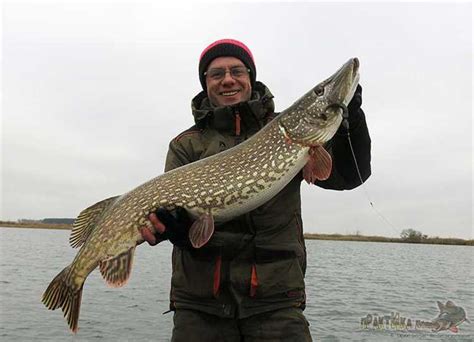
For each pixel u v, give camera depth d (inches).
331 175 41.8
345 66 40.0
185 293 37.8
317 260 340.8
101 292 142.6
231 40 45.4
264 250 36.7
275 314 36.1
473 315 118.3
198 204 38.2
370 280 203.3
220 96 44.7
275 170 39.1
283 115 40.6
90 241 38.9
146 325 99.4
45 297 39.2
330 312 122.3
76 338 88.1
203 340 36.6
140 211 38.2
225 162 39.3
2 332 91.0
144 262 268.2
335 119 39.4
